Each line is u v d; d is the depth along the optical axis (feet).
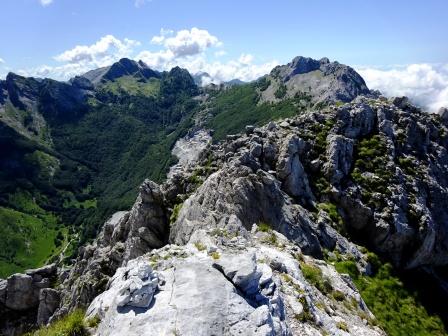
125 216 232.53
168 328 57.47
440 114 265.54
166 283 67.15
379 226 190.60
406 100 265.34
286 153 199.82
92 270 202.59
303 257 116.88
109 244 239.30
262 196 169.68
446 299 181.37
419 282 187.73
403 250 192.44
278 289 73.51
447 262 204.54
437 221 207.31
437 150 238.07
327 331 77.46
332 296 100.48
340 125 231.71
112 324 60.49
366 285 167.02
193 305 60.70
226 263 70.18
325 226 180.96
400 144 230.68
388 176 209.36
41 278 249.55
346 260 170.91
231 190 170.81
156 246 194.59
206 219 165.37
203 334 56.90
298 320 75.61
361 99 271.28
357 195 200.54
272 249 106.52
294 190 192.75
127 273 79.25
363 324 92.68
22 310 238.07
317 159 212.02
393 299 168.55
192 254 84.17
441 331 162.91
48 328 76.18
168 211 205.87
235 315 60.44
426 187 214.48
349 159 216.54
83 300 189.67
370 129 235.20
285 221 165.37
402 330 156.46
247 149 212.43
